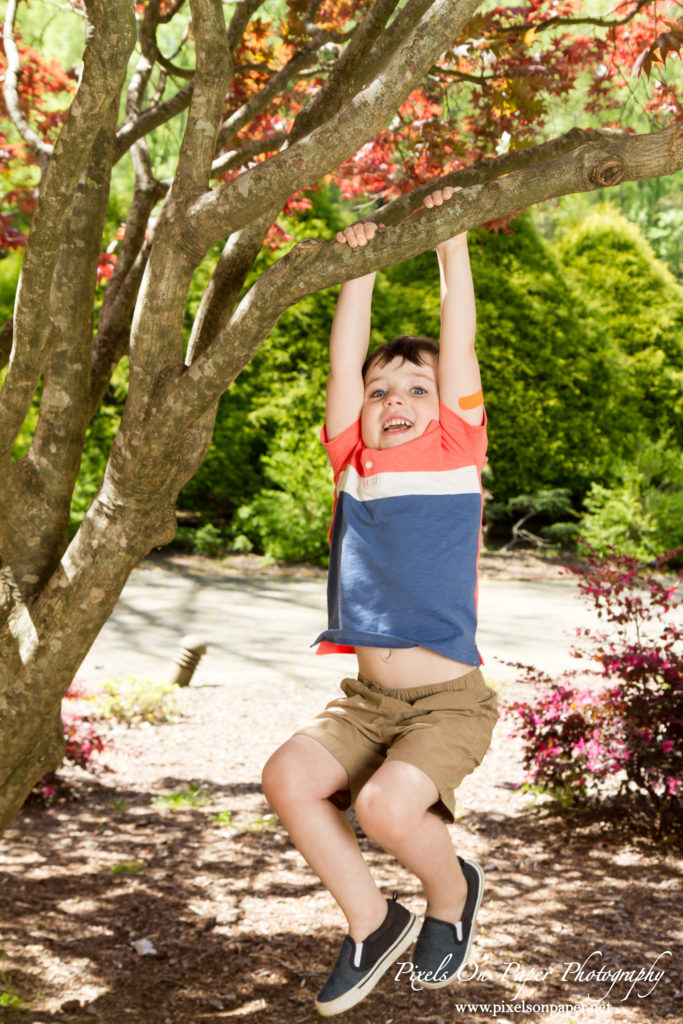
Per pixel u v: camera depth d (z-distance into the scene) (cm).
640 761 523
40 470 264
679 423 1831
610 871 490
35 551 262
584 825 548
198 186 216
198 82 212
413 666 216
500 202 193
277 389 1552
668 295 1897
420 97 487
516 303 1738
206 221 207
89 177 266
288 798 204
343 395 235
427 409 227
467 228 195
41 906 452
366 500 225
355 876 201
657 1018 355
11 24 379
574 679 843
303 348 1585
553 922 436
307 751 209
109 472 238
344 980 199
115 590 247
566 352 1742
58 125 532
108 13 185
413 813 198
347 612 221
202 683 852
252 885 482
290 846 535
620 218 1962
